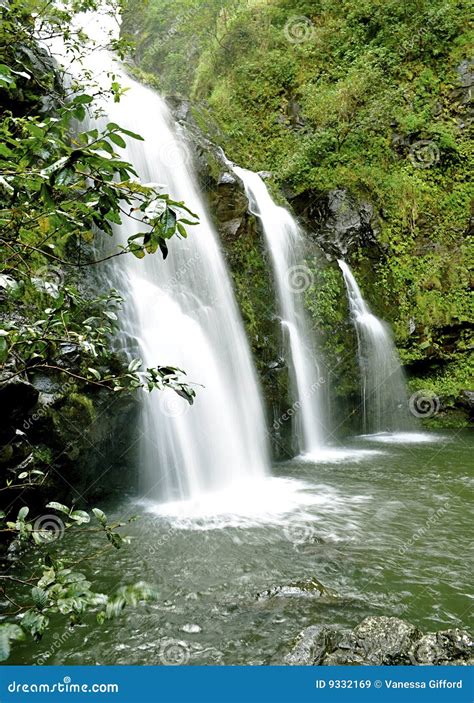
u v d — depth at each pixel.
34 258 5.01
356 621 4.01
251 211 11.47
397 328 13.27
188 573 4.82
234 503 7.00
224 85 18.16
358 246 13.59
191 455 7.64
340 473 8.59
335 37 17.05
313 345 11.34
